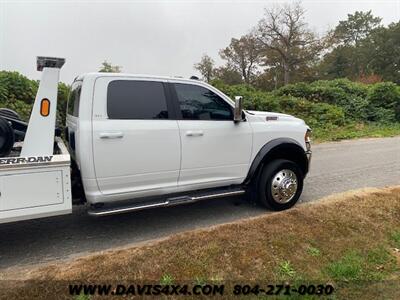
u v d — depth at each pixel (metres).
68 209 3.65
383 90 17.95
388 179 7.11
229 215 5.03
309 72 51.66
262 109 15.65
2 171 3.32
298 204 5.44
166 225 4.68
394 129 15.86
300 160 5.43
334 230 4.26
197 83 4.49
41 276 3.29
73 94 4.52
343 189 6.34
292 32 49.91
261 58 54.16
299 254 3.71
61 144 4.30
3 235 4.36
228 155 4.72
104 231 4.49
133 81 4.06
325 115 15.91
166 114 4.25
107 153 3.86
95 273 3.32
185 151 4.36
